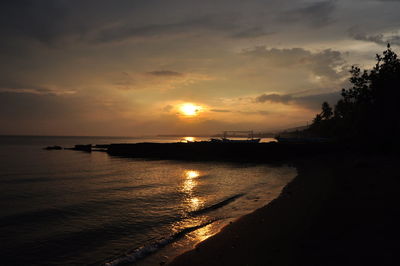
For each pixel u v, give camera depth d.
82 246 11.56
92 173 37.50
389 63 27.59
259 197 19.84
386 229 8.99
